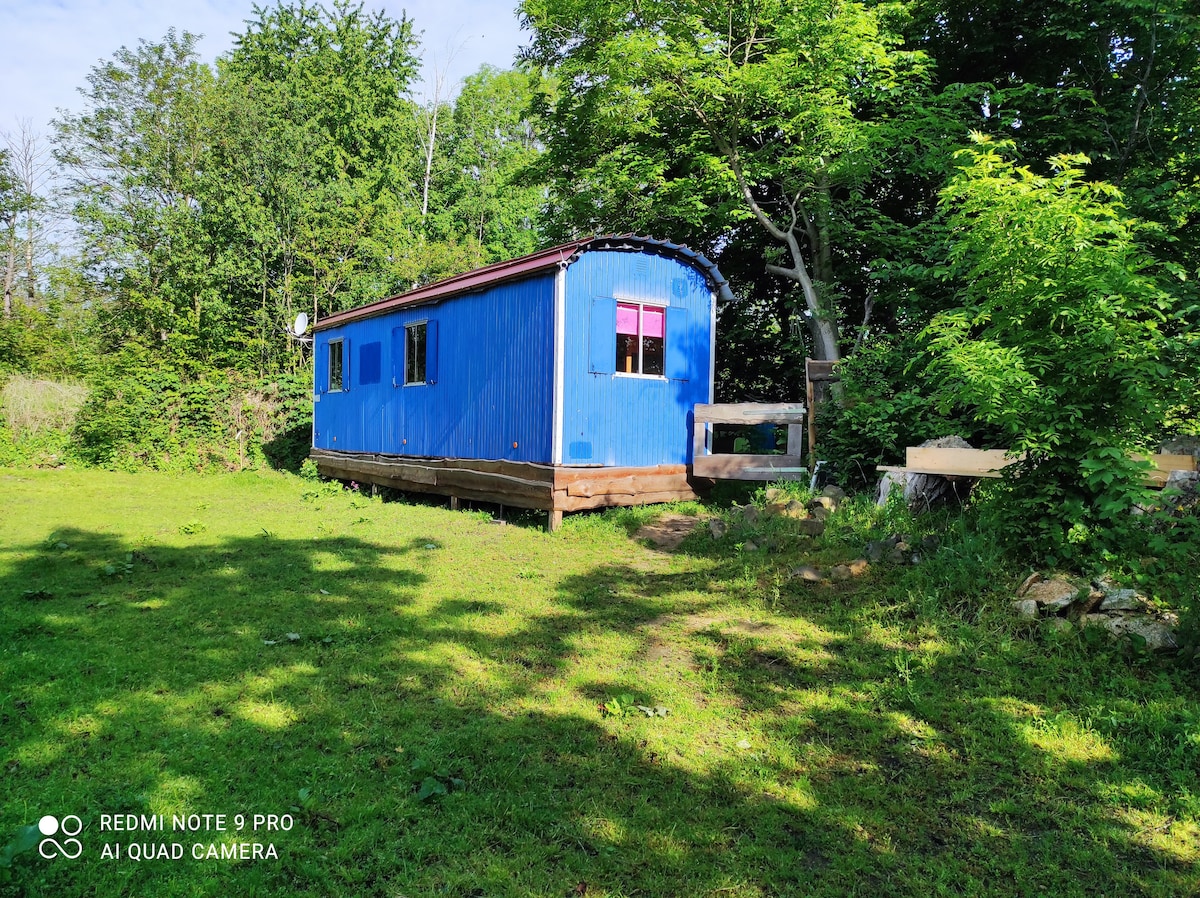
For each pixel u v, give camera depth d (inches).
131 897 90.5
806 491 336.5
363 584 248.4
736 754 133.1
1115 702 144.3
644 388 378.0
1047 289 198.4
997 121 450.3
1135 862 103.6
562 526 345.7
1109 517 191.3
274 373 756.0
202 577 255.3
